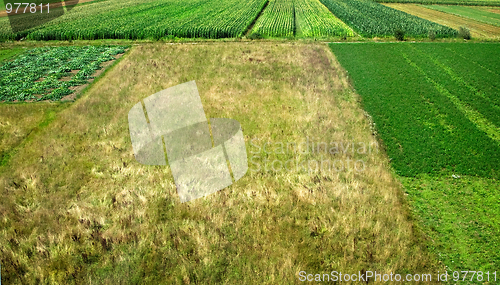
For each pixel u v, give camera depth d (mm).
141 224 10820
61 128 16719
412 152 14547
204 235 10414
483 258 9617
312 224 10703
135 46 31391
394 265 9289
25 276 9070
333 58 26703
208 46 30266
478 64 25406
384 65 25062
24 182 12852
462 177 13086
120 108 18609
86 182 12898
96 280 8984
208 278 9039
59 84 22844
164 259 9609
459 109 18578
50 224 10820
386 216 11016
